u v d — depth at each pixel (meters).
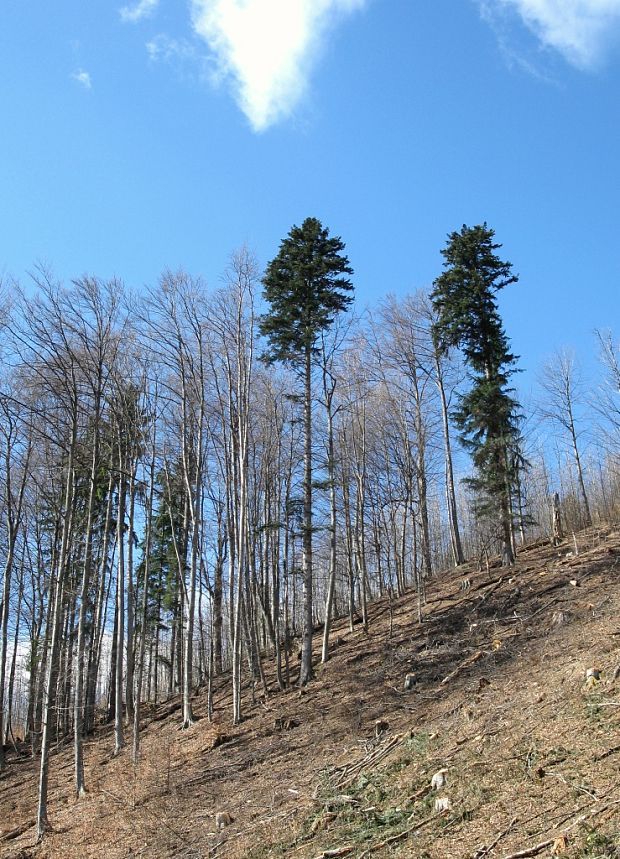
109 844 12.21
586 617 14.76
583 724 9.07
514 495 22.59
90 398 20.14
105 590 26.06
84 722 23.58
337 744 13.51
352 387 24.47
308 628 19.36
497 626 16.88
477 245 23.88
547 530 31.55
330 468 21.39
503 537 21.98
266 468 24.92
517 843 6.96
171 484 24.02
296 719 16.09
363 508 25.97
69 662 23.83
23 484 20.89
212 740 16.44
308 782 11.82
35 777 19.27
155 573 27.78
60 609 15.91
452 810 8.24
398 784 9.82
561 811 7.23
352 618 23.33
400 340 28.17
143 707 24.98
